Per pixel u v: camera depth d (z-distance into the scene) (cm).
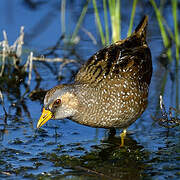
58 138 1464
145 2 2384
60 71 1939
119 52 1454
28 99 1755
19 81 1875
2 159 1325
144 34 1590
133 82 1401
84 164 1302
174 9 1922
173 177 1205
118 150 1384
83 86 1353
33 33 2183
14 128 1525
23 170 1263
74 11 2372
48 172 1254
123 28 2178
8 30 2186
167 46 1997
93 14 2342
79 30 2216
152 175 1224
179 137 1447
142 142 1431
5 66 1955
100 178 1220
